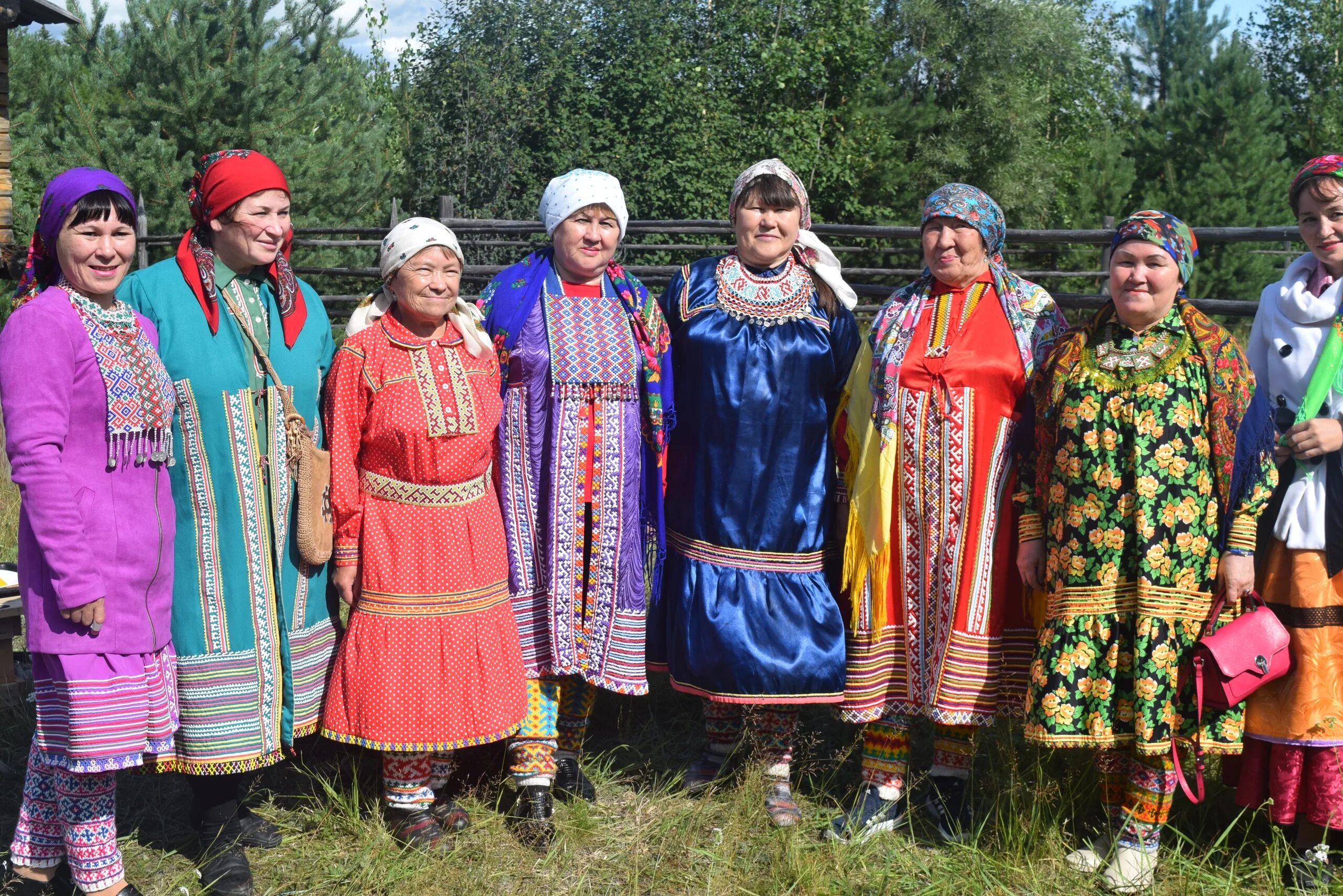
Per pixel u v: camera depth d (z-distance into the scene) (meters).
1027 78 22.09
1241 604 2.87
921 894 2.85
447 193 16.28
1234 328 13.95
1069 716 2.78
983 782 3.42
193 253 2.80
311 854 2.98
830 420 3.34
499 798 3.29
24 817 2.61
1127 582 2.77
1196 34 23.28
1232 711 2.83
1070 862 2.94
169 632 2.63
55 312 2.42
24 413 2.37
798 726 3.80
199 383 2.74
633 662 3.23
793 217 3.20
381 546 2.91
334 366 2.92
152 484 2.56
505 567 3.07
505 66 16.64
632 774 3.54
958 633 3.03
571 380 3.12
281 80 12.02
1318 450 2.78
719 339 3.19
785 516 3.22
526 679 3.10
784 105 19.59
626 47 17.20
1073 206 21.52
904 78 21.59
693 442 3.26
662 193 16.73
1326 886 2.78
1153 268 2.70
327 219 12.52
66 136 11.55
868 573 3.15
